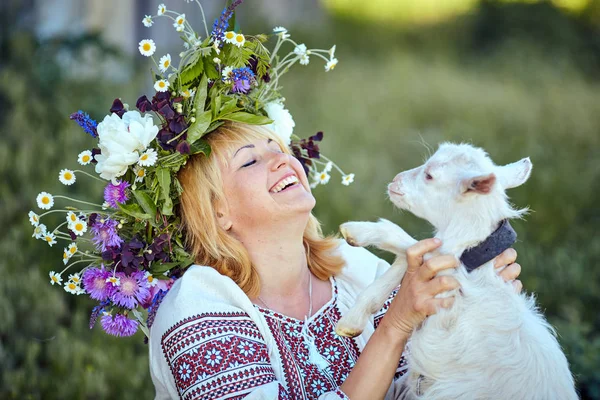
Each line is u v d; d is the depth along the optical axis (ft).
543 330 8.30
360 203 20.97
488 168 8.49
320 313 8.91
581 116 30.40
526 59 40.98
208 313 8.00
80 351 13.52
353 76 35.65
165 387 8.26
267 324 8.42
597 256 18.69
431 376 8.01
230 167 8.70
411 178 8.66
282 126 9.65
